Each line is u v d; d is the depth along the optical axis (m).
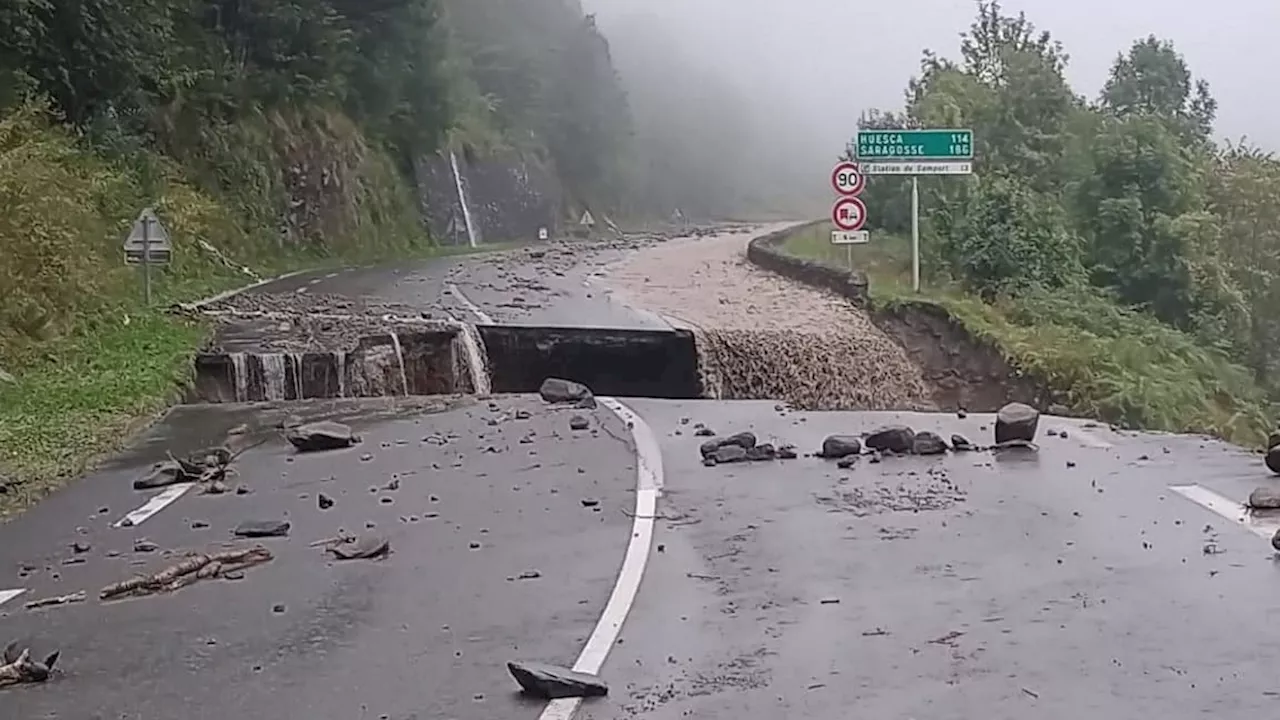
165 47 33.53
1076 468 10.98
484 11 77.31
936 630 6.60
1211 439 12.62
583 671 6.11
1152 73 48.06
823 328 21.72
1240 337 28.59
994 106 33.22
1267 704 5.48
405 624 6.93
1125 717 5.36
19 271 18.00
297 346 17.73
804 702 5.64
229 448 12.46
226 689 5.98
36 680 6.16
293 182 39.53
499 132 67.81
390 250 45.19
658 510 9.53
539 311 22.75
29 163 19.89
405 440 12.87
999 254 25.23
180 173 33.09
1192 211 28.58
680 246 47.97
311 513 9.68
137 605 7.41
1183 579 7.43
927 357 22.03
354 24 46.84
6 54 27.00
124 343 17.83
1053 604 7.00
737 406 15.39
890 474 10.82
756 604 7.14
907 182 32.25
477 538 8.80
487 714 5.59
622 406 15.28
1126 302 27.64
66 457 11.97
